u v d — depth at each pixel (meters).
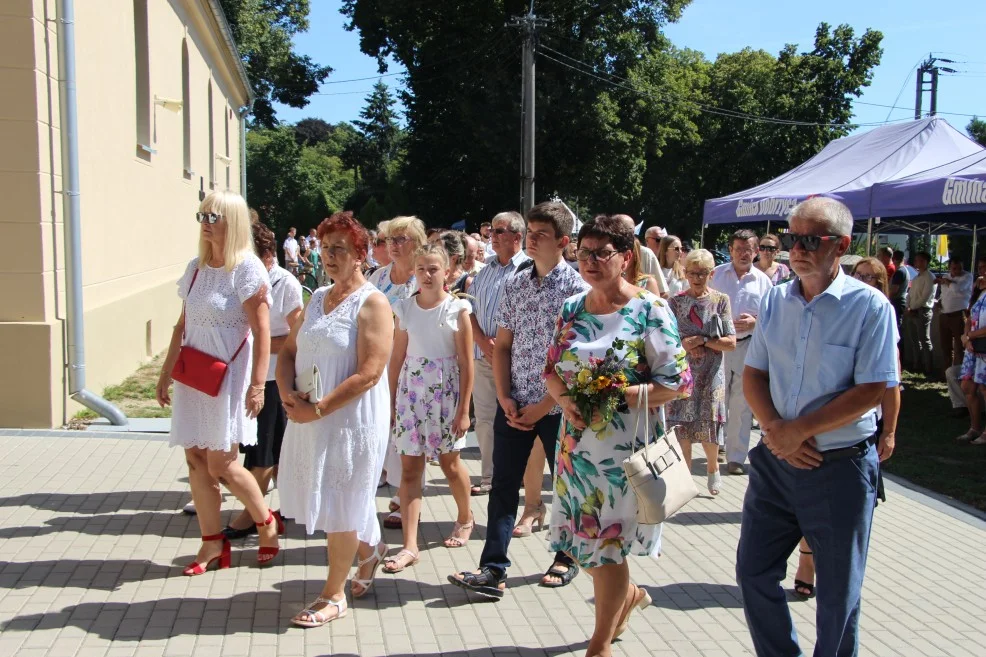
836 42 47.06
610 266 3.62
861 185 12.37
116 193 10.69
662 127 38.69
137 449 7.28
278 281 5.54
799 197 12.91
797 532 3.54
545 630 4.26
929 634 4.39
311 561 5.06
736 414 7.42
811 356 3.37
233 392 4.68
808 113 46.94
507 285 4.72
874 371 3.26
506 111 33.41
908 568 5.38
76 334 7.97
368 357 4.10
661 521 3.50
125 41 11.24
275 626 4.16
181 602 4.39
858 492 3.33
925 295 14.23
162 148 14.65
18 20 7.39
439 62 35.84
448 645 4.05
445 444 5.16
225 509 5.91
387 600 4.55
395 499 5.93
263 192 57.94
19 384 7.65
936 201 10.27
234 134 30.61
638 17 36.75
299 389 4.13
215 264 4.72
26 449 7.09
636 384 3.64
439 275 5.09
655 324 3.63
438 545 5.44
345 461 4.12
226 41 22.98
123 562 4.88
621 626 4.12
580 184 37.09
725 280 7.54
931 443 9.28
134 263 11.91
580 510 3.70
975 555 5.66
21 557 4.86
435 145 37.97
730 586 4.96
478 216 39.09
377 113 80.69
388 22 36.19
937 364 14.12
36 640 3.89
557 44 35.12
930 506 6.82
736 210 15.16
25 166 7.52
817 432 3.28
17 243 7.56
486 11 34.78
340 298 4.21
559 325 3.83
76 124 8.02
